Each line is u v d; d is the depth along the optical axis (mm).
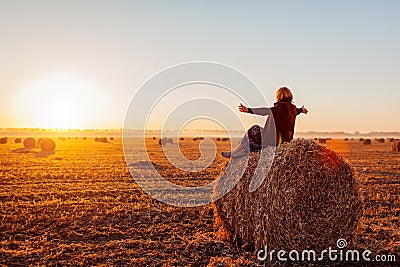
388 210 9852
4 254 6688
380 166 20812
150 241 7371
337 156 6426
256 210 6496
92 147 41844
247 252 6699
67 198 11695
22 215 9328
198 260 6430
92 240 7586
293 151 6352
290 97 6973
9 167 20172
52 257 6504
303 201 6223
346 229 6359
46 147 35219
